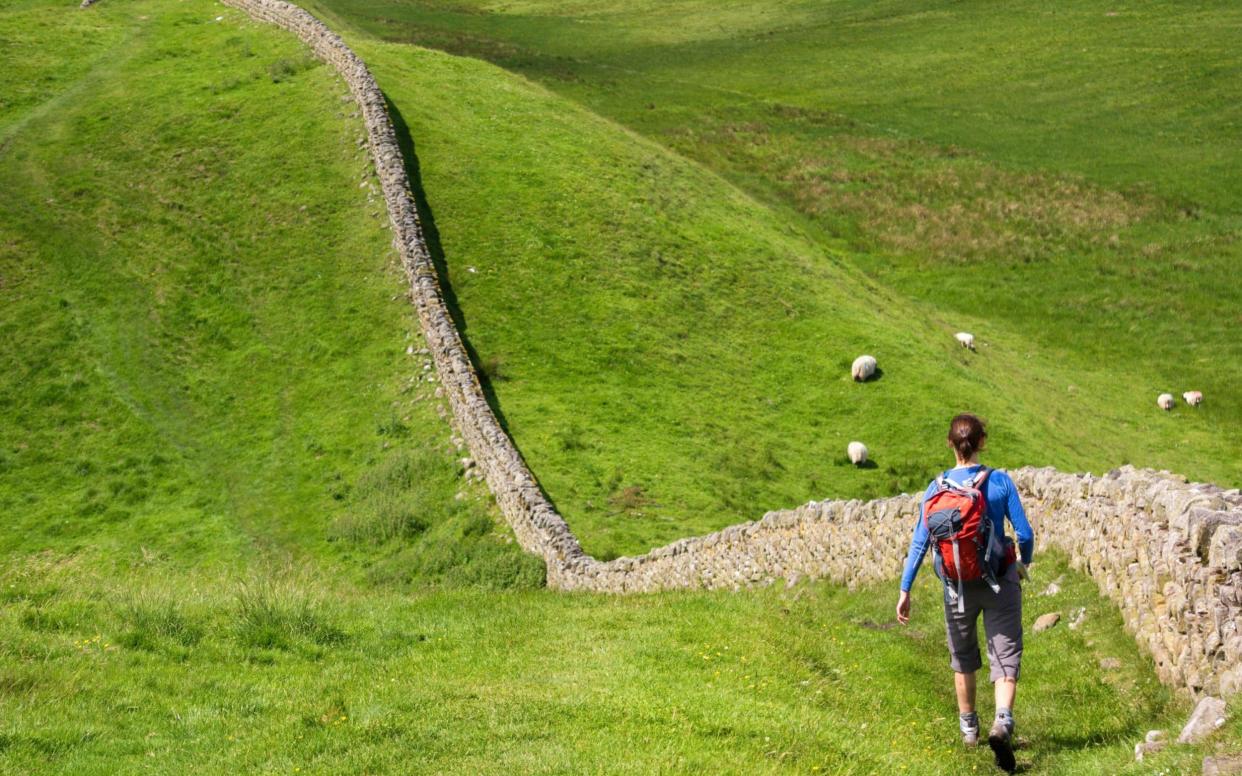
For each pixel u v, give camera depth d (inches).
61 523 1310.3
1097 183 2962.6
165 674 495.2
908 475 1454.2
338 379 1523.1
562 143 2263.8
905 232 2736.2
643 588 896.3
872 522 710.5
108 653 520.7
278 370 1571.1
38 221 1923.0
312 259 1769.2
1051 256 2603.3
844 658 521.3
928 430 1576.0
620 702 415.2
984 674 481.7
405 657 548.1
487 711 414.3
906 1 5073.8
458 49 4247.0
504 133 2246.6
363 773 358.9
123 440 1462.8
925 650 538.0
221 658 537.6
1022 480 638.5
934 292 2475.4
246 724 427.8
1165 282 2455.7
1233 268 2485.2
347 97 2126.0
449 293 1721.2
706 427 1519.4
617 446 1413.6
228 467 1400.1
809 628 577.0
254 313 1692.9
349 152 1983.3
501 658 529.7
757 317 1859.0
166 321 1696.6
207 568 1182.9
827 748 366.6
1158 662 392.5
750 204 2397.9
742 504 1289.4
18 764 378.3
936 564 368.2
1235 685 323.0
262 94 2231.8
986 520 356.2
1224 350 2191.2
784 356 1764.3
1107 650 435.2
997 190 2938.0
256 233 1854.1
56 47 2630.4
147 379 1582.2
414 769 358.6
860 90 3907.5
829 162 3161.9
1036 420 1712.6
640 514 1223.5
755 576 813.9
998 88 3831.2
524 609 700.7
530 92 2529.5
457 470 1258.0
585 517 1198.9
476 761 359.6
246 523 1278.3
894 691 468.4
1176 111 3444.9
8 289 1759.4
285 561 1178.6
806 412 1621.6
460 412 1342.3
